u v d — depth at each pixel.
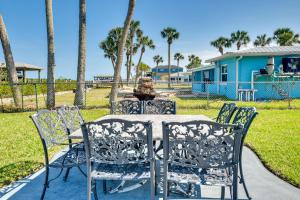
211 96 17.16
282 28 30.73
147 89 7.72
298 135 5.81
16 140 5.68
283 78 15.02
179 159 2.34
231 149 2.33
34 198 2.92
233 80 15.45
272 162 3.98
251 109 2.77
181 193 2.95
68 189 3.15
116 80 11.66
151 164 2.40
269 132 6.14
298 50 14.59
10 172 3.69
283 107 11.10
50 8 11.30
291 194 2.98
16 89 11.73
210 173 2.48
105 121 2.31
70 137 2.74
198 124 2.27
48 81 11.55
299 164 3.89
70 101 15.68
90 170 2.43
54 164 2.90
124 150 2.39
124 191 3.07
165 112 5.34
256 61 15.01
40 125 2.88
